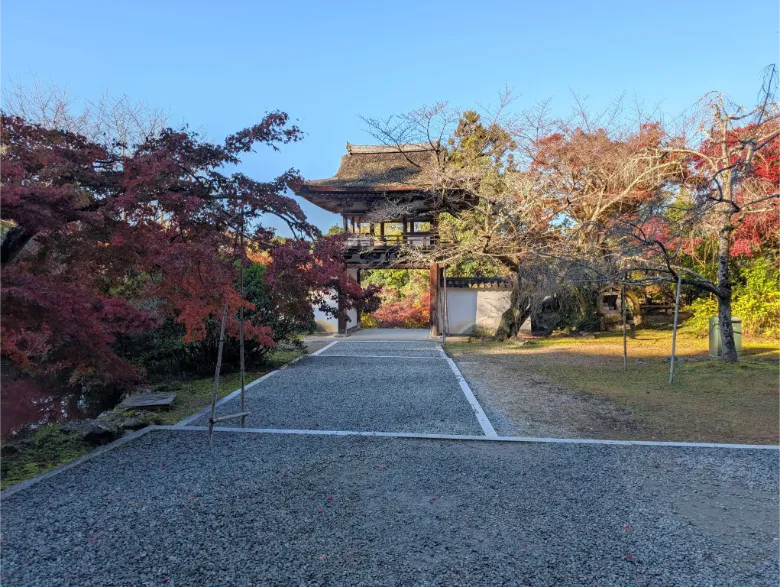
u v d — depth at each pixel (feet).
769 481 12.84
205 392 25.49
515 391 25.25
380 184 50.39
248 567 8.70
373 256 55.26
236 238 17.11
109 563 8.85
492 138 49.32
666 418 19.72
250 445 15.89
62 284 15.07
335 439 16.58
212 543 9.54
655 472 13.47
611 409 21.27
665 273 34.63
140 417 19.51
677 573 8.54
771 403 21.98
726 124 31.35
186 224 16.31
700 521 10.55
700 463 14.19
